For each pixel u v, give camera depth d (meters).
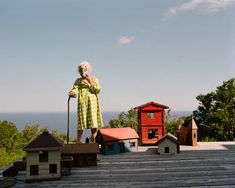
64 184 5.19
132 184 5.14
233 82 23.70
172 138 8.09
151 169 6.26
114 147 8.24
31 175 5.38
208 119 22.83
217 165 6.60
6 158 45.16
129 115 24.03
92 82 8.30
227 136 22.41
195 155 7.86
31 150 5.36
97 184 5.17
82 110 8.24
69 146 6.75
